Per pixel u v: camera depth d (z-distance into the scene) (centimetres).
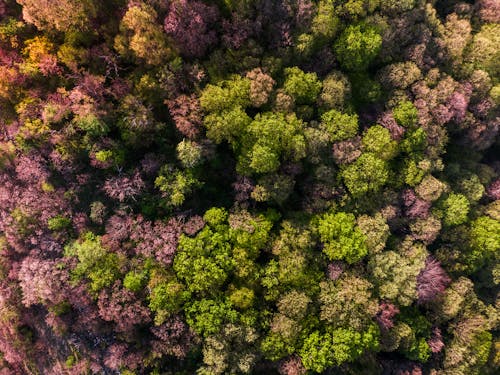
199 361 2748
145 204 2772
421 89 3045
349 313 2800
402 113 2959
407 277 2975
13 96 2545
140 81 2566
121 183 2662
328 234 2828
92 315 2636
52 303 2802
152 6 2489
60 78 2580
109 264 2598
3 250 3017
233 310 2636
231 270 2673
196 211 2834
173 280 2591
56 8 2359
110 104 2577
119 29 2509
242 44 2655
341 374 2941
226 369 2656
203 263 2567
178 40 2530
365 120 3055
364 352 2983
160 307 2541
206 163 2839
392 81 3042
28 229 2820
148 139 2703
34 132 2525
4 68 2477
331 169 2881
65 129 2550
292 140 2648
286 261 2730
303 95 2792
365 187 2878
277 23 2669
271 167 2652
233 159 2859
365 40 2773
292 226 2800
